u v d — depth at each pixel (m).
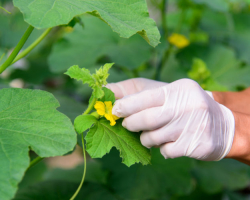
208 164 1.25
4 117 0.62
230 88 1.04
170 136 0.70
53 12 0.59
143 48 0.98
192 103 0.69
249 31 1.23
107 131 0.67
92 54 0.98
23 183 1.22
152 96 0.69
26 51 0.72
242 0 1.33
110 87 0.80
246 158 0.75
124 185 0.93
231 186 1.17
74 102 0.93
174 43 1.01
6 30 1.06
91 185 0.91
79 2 0.61
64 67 0.97
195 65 0.96
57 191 0.87
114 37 1.02
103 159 0.96
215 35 1.22
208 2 0.96
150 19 0.64
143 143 0.70
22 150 0.59
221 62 1.09
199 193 1.21
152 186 0.93
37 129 0.61
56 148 0.60
